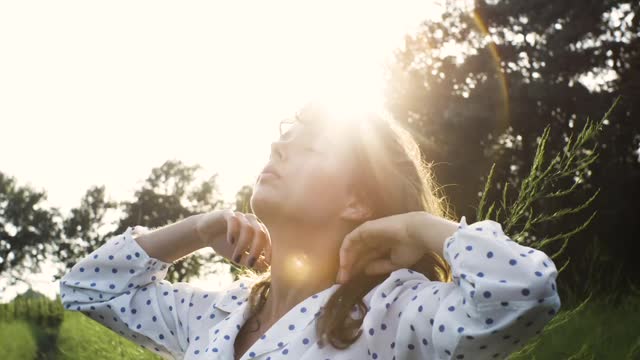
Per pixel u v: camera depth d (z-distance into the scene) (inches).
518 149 701.3
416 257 64.2
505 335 54.6
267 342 64.7
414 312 60.1
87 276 81.4
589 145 632.4
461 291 56.6
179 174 2031.3
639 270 569.3
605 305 146.5
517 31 762.2
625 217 589.6
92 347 126.3
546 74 713.6
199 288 79.9
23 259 2146.9
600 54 700.7
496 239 56.8
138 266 80.0
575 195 462.3
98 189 2031.3
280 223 67.3
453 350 55.7
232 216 75.8
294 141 68.5
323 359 62.6
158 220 2005.4
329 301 64.1
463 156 711.7
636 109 638.5
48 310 186.5
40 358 150.5
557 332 125.6
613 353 119.3
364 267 65.9
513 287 53.5
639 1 690.2
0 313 198.4
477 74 761.0
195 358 72.1
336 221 67.6
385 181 69.1
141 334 78.6
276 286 68.9
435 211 74.5
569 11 722.2
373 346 62.2
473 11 778.8
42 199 2185.0
